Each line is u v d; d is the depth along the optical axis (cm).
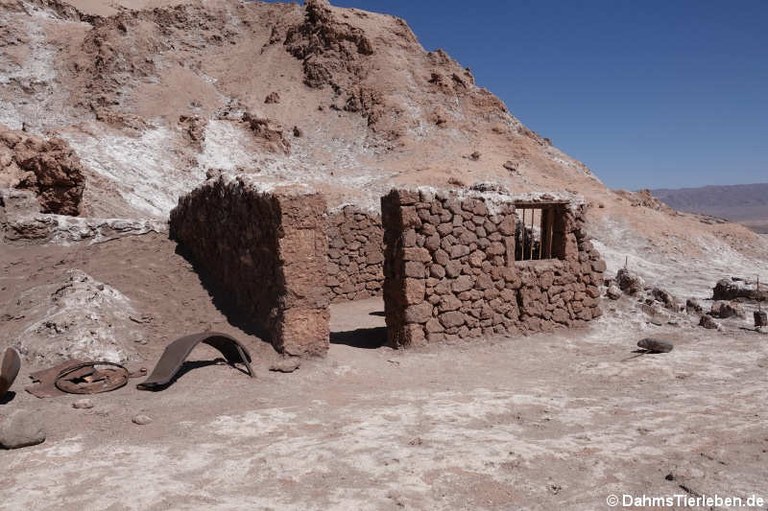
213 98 6688
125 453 518
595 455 528
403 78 6838
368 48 7200
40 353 777
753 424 622
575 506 429
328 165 5353
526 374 870
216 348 825
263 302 909
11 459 500
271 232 858
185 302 1045
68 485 449
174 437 562
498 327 1075
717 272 3058
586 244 1179
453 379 829
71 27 7012
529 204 1120
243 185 966
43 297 925
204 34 8394
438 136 5997
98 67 6125
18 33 6619
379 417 635
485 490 454
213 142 4566
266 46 8119
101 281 1059
